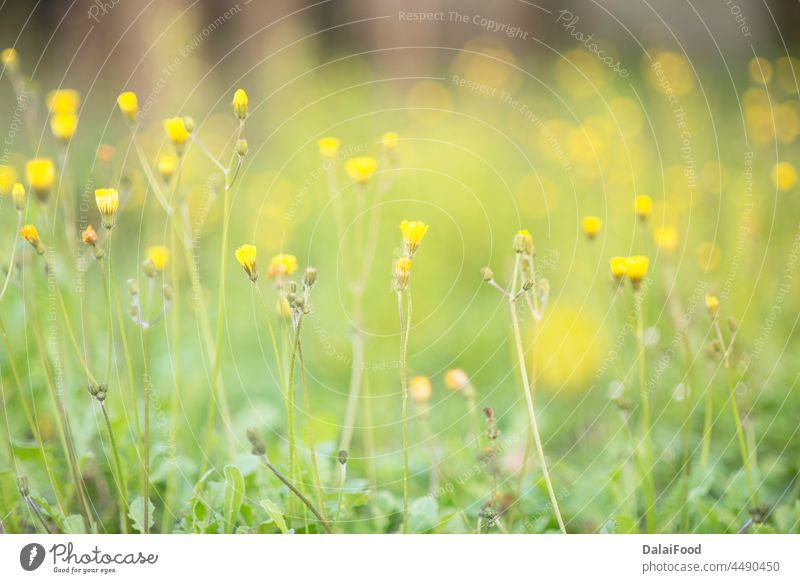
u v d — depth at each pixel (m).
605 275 3.14
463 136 4.79
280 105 5.11
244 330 2.98
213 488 2.58
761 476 2.67
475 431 2.67
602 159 3.97
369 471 2.67
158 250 2.66
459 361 2.98
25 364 2.71
